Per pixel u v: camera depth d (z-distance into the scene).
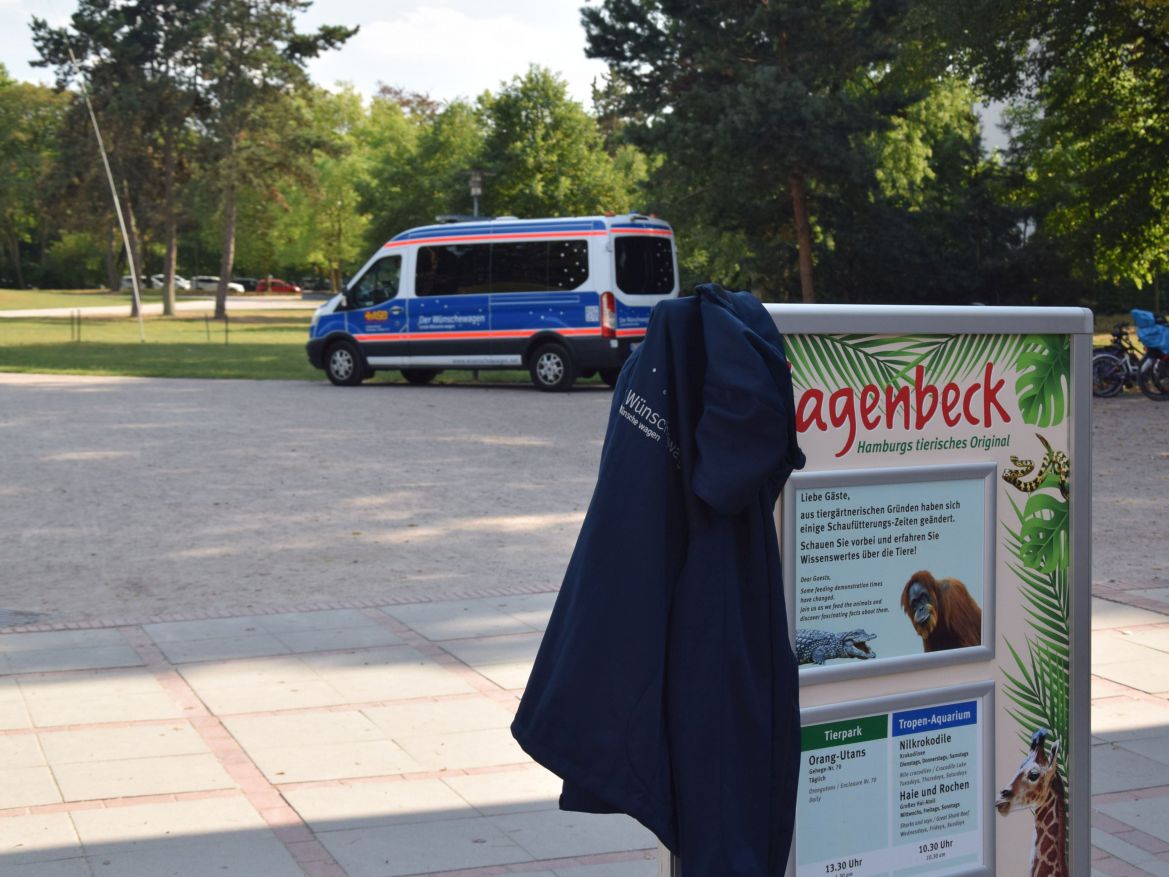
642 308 22.39
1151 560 9.23
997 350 3.17
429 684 6.30
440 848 4.37
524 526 10.62
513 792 4.91
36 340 42.16
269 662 6.67
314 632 7.29
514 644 7.03
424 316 23.34
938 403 3.10
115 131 56.31
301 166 60.00
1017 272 32.56
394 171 60.16
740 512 2.72
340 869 4.18
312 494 12.17
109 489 12.45
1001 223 32.97
